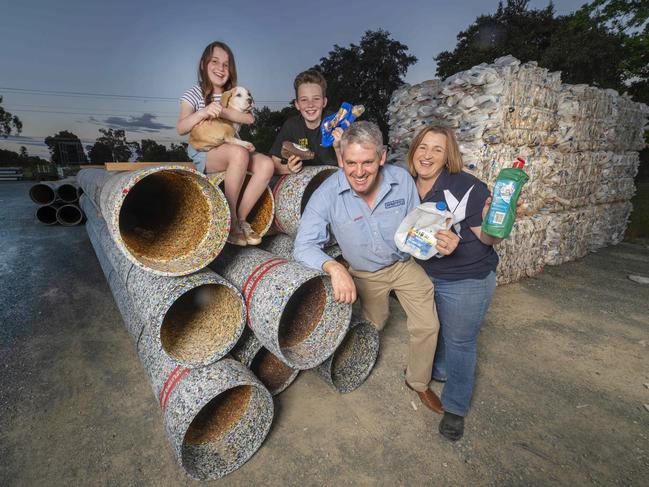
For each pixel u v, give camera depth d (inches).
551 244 210.8
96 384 111.0
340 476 78.4
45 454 84.0
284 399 102.9
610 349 130.7
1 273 211.0
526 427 92.7
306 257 81.4
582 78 751.1
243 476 78.2
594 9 761.0
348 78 1101.7
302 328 92.6
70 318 155.8
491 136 156.1
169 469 80.1
